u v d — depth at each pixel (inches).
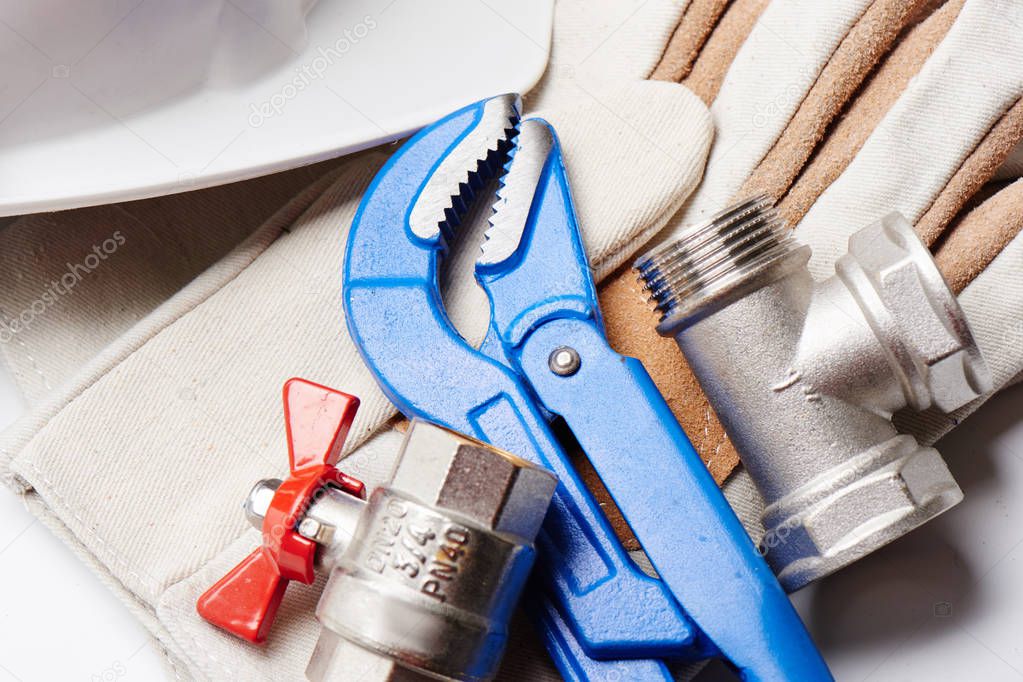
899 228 22.2
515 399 23.4
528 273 24.7
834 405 22.5
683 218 28.0
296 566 22.0
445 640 18.8
